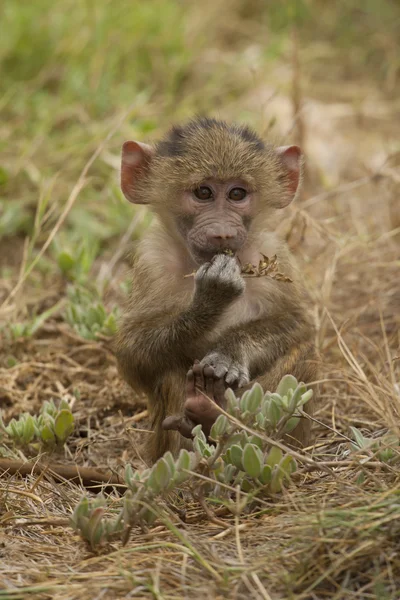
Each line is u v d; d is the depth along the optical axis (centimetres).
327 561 703
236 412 803
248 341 948
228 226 968
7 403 1134
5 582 696
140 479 760
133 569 713
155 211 1035
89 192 1614
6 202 1579
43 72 1928
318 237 1439
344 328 1159
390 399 902
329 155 1744
